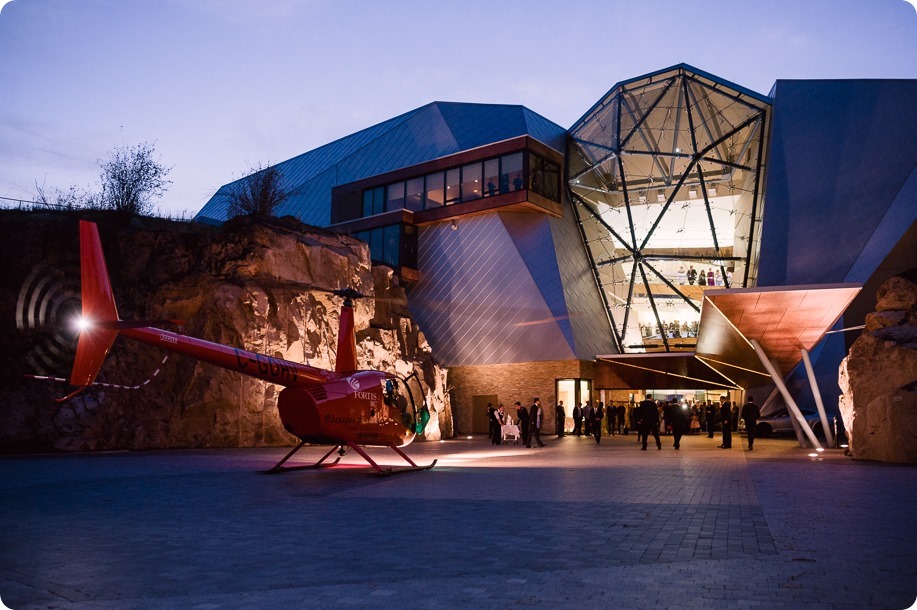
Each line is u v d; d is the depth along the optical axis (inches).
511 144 1509.6
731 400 1609.3
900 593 200.1
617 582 214.4
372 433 628.7
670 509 373.7
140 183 1268.5
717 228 1610.5
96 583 219.8
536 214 1560.0
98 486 501.7
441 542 283.4
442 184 1640.0
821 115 1493.6
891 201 1338.6
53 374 939.3
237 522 339.9
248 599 199.2
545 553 259.4
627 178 1616.6
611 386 1540.4
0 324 944.3
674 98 1560.0
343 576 225.9
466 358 1565.0
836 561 243.1
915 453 684.1
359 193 1795.0
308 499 427.8
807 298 745.6
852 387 760.3
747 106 1552.7
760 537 289.9
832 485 489.7
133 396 956.6
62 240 1019.3
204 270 1056.8
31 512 375.9
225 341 1018.7
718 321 842.2
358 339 1224.8
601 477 553.3
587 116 1678.2
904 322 782.5
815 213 1418.6
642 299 1637.6
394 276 1497.3
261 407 1005.2
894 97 1424.7
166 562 249.9
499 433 1120.8
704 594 199.3
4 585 217.8
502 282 1552.7
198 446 968.9
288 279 1123.3
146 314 1006.4
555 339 1464.1
